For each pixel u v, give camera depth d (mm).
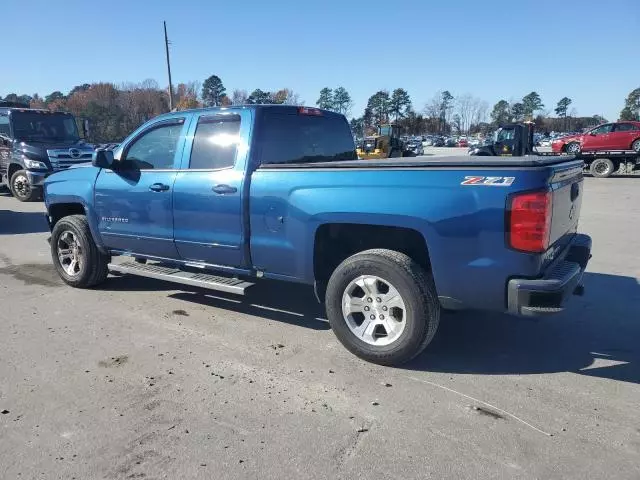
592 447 2969
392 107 113438
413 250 4219
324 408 3416
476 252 3602
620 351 4332
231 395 3594
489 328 4867
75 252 6121
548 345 4465
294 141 5094
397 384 3750
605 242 8602
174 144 5137
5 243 9023
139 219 5355
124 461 2865
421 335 3830
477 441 3033
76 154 14719
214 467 2812
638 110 100375
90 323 5004
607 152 21906
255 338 4625
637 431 3129
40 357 4227
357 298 4098
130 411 3387
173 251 5215
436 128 117688
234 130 4750
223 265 4906
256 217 4512
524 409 3395
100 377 3873
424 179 3738
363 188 3945
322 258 4379
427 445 2998
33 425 3227
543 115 118750
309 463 2844
